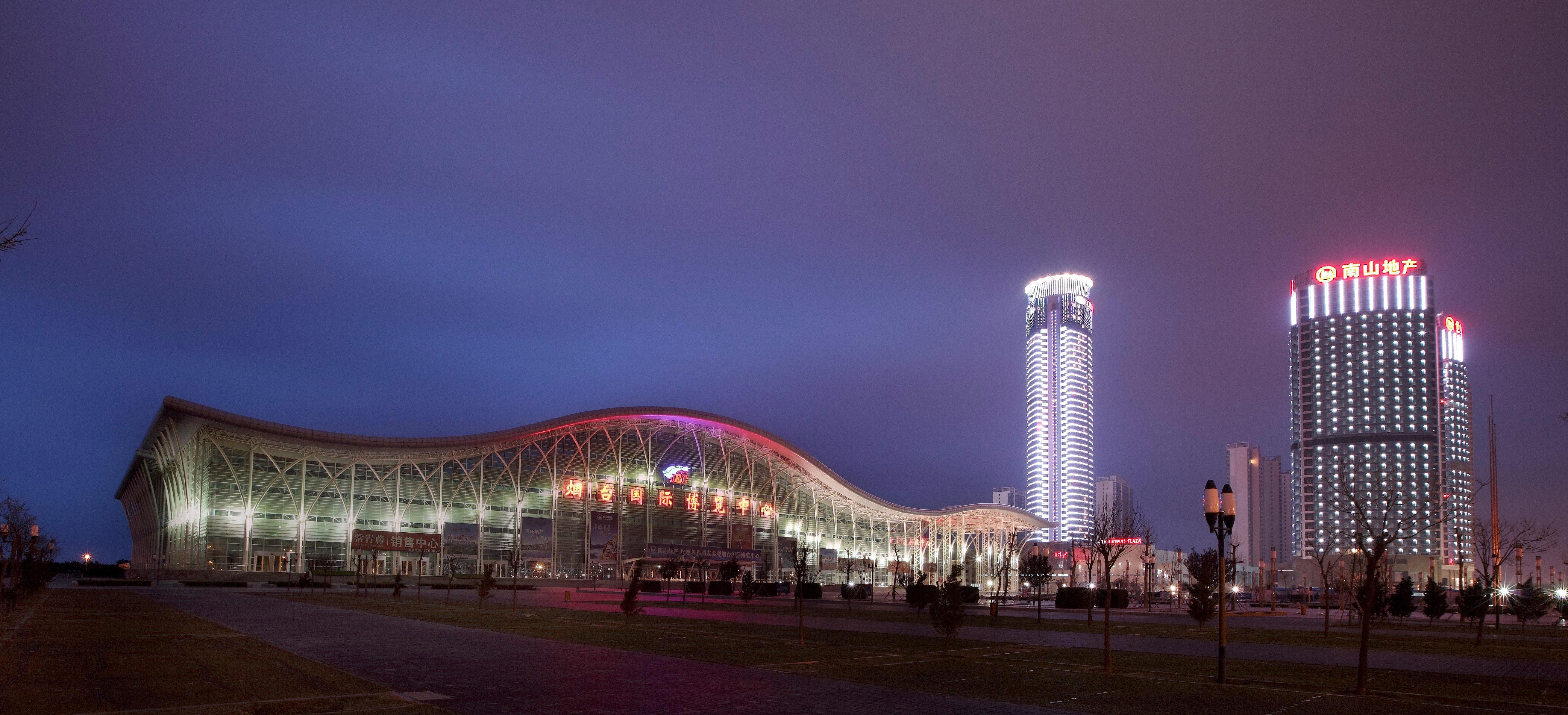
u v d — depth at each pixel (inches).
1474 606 2242.9
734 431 6274.6
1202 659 1295.5
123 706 742.5
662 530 6018.7
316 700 788.0
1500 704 892.6
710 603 3336.6
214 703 761.0
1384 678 1093.1
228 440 4407.0
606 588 4869.6
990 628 1974.7
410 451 4950.8
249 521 4448.8
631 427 5895.7
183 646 1211.9
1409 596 2576.3
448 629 1583.4
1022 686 957.8
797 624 1988.2
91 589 3690.9
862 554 7805.1
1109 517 5000.0
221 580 4153.5
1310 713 814.5
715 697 843.4
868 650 1342.3
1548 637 2053.4
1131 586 5679.1
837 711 779.4
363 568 4121.6
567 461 5649.6
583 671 1017.5
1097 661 1246.3
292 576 4313.5
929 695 874.8
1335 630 2212.1
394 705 776.3
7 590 1996.8
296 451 4628.4
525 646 1300.4
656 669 1038.4
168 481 5511.8
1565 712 850.8
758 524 6717.5
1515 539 3021.7
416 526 5024.6
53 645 1208.2
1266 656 1382.9
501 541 5310.0
